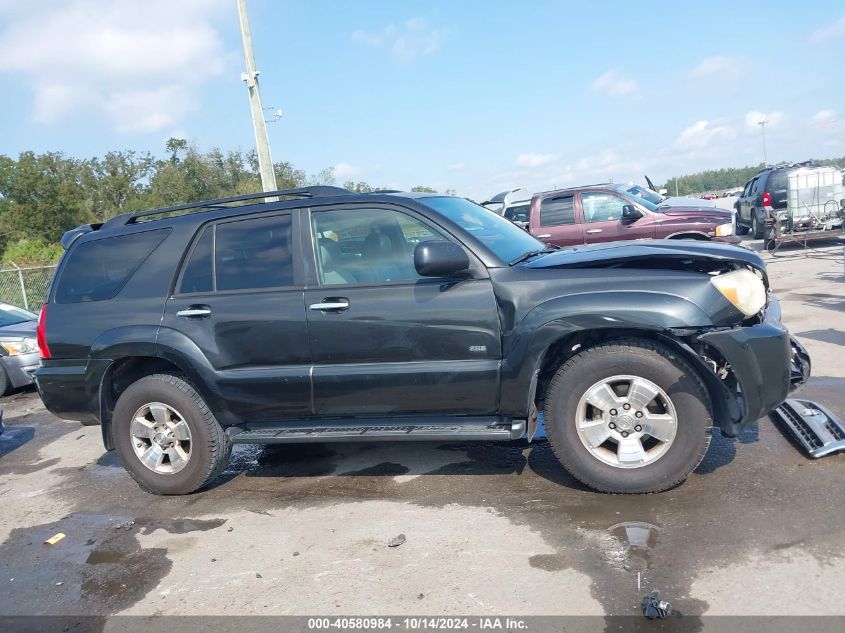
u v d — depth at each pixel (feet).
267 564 12.07
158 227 16.16
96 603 11.42
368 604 10.43
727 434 12.87
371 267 14.28
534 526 12.35
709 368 12.25
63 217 199.93
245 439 14.89
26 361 30.89
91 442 21.89
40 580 12.49
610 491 13.23
